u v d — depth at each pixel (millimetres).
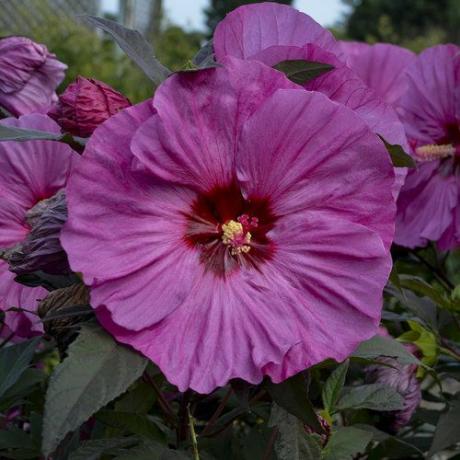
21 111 671
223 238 423
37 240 425
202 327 405
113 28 446
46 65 675
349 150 415
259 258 430
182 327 402
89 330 386
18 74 663
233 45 477
